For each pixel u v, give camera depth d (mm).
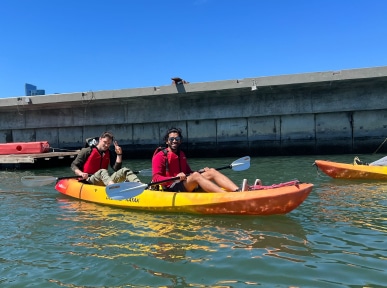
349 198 5715
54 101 14250
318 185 6996
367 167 7410
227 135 13883
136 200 5438
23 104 14625
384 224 4258
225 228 4266
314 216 4672
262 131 13508
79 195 6449
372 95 12258
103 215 5191
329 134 12898
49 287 2918
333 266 3072
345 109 12531
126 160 14367
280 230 4117
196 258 3357
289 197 4324
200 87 12641
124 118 14719
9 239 4184
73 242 3990
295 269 3033
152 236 4074
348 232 3988
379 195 5875
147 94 13211
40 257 3578
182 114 14086
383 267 3023
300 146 13164
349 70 11328
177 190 5328
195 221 4637
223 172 9477
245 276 2939
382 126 12406
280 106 13094
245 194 4582
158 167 5379
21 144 12922
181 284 2855
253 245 3645
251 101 13359
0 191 7625
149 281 2934
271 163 10922
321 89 12664
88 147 6777
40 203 6223
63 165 13148
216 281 2879
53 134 15812
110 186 5105
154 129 14672
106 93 13648
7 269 3305
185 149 14375
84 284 2943
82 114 15188
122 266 3252
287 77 11867
